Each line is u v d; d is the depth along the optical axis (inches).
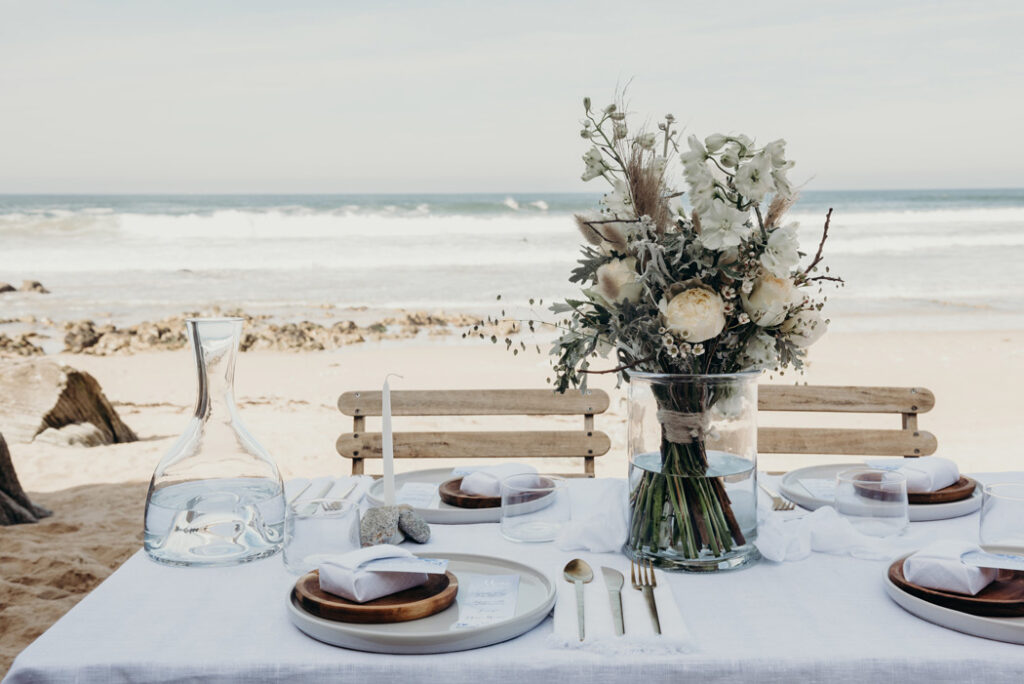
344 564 54.1
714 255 61.6
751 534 63.4
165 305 573.3
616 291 62.1
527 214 1039.0
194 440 67.6
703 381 61.0
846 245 810.8
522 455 109.0
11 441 264.7
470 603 55.5
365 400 111.0
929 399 109.7
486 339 450.0
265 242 869.8
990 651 49.1
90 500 215.0
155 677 48.7
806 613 55.0
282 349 431.2
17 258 775.7
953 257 744.3
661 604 54.3
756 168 58.6
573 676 48.6
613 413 293.7
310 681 48.7
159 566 64.3
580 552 67.4
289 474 232.2
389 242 862.5
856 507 68.8
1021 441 263.4
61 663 48.8
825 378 347.6
